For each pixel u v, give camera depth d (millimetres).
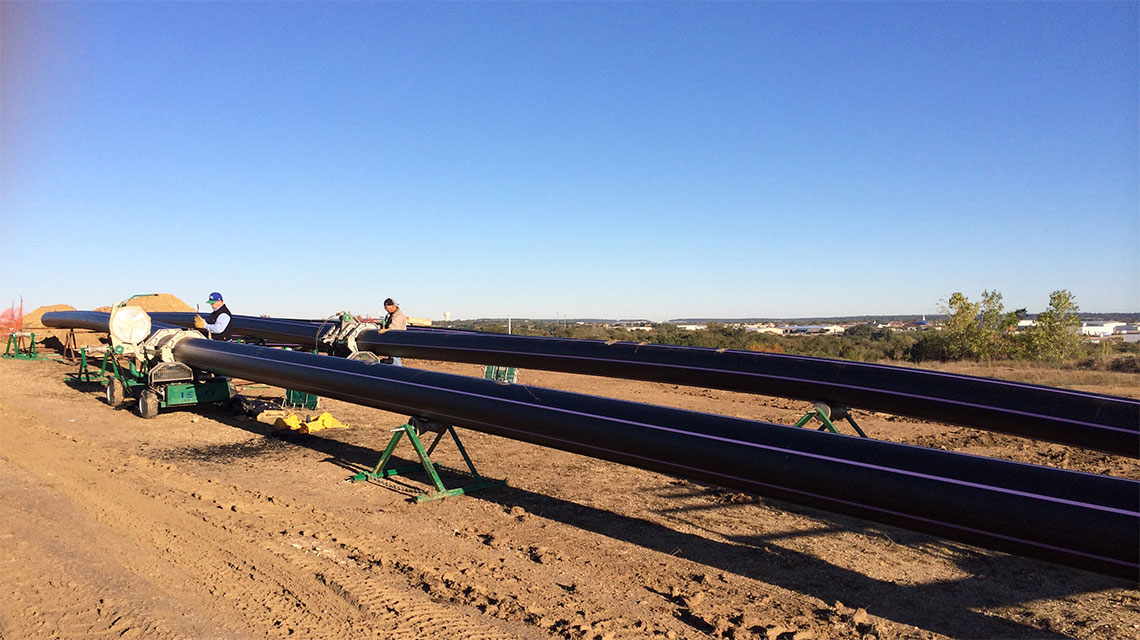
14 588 4914
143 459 9023
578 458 9445
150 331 12984
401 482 8070
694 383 9203
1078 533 4133
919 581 5367
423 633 4277
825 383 7973
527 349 10914
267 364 10336
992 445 10633
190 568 5312
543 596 4891
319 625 4371
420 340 11891
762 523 6750
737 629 4414
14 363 20719
